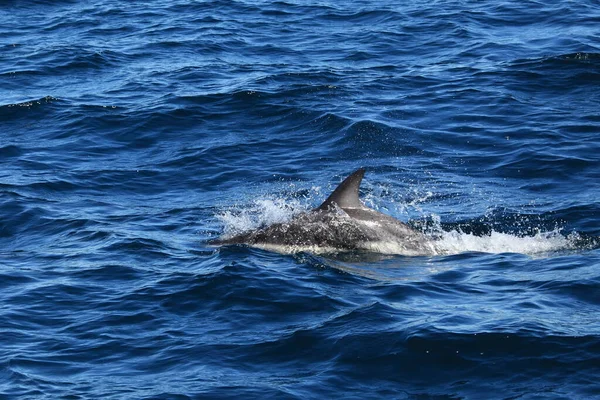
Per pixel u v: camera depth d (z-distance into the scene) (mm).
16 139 71188
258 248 49438
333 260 47969
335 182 62250
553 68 81312
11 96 80688
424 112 73812
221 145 69000
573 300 42188
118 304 43000
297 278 45062
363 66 86562
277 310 41750
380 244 49562
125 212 57438
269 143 69500
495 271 46375
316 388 35156
